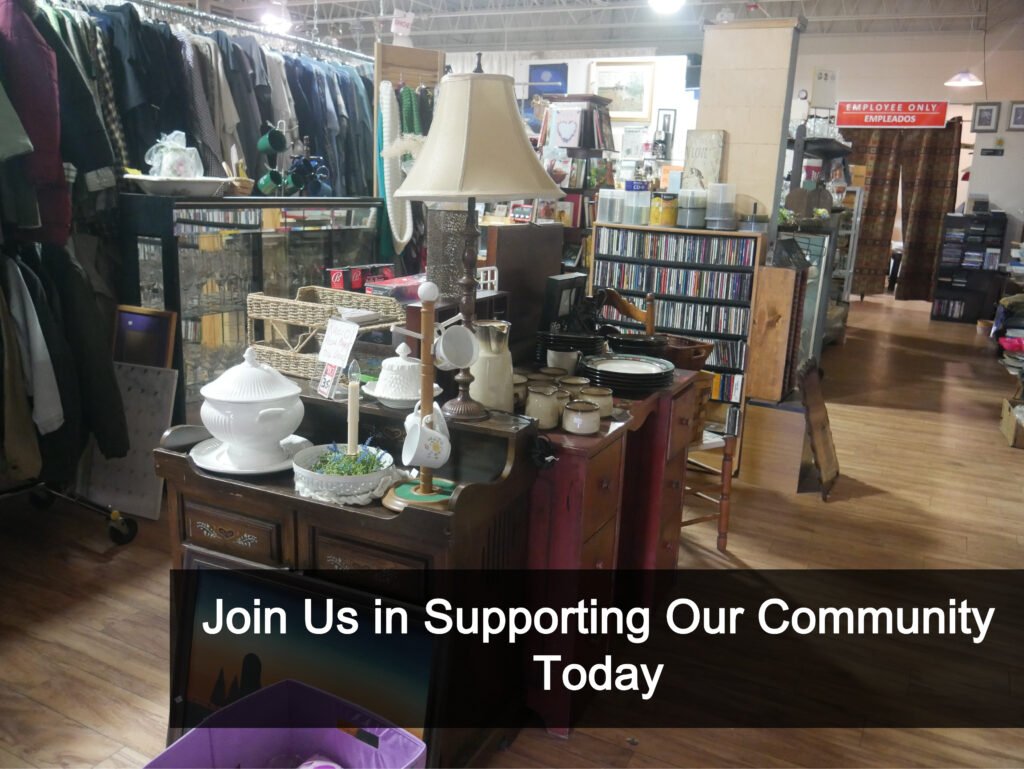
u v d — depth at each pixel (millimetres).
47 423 3146
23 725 2279
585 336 2773
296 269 4301
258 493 1994
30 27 3053
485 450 2129
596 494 2256
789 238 5133
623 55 10977
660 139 6215
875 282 13180
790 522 4008
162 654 2633
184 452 2168
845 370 7551
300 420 2115
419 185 2061
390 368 2180
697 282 4625
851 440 5434
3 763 2135
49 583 3037
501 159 2047
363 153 5234
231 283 3912
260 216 3967
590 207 6039
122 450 3428
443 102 2090
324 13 14188
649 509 2857
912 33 12461
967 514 4199
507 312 2684
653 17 13711
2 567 3133
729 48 4414
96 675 2512
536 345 2916
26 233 3197
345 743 1892
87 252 3648
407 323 2346
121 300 3734
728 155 4551
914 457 5113
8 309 3031
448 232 2506
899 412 6164
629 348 2967
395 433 2229
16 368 3045
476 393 2211
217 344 3895
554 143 5902
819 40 13039
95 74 3586
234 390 1993
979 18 11836
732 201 4469
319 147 4887
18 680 2473
